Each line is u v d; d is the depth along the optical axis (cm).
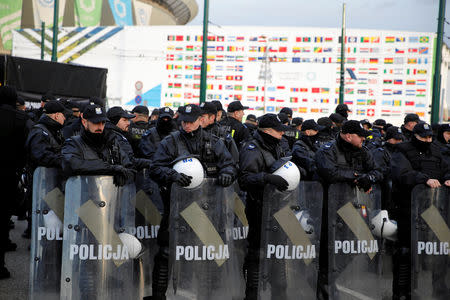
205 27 1392
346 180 416
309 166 537
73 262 358
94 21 4916
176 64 3381
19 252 637
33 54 3356
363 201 428
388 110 3219
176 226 381
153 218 471
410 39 3188
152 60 3388
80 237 359
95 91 1262
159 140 524
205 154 406
